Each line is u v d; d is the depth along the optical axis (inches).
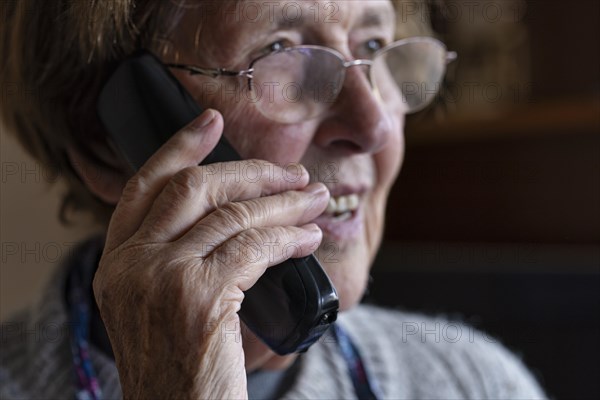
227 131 33.4
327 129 34.3
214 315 25.3
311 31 33.5
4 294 59.3
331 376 42.1
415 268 55.0
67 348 38.6
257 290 27.4
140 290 25.6
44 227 58.2
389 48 37.1
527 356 52.3
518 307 52.6
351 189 35.8
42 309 39.6
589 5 76.7
